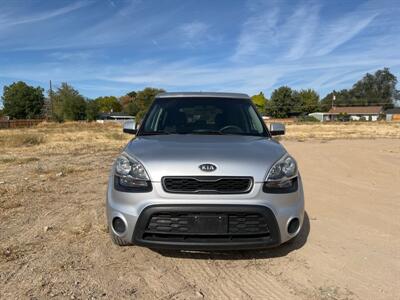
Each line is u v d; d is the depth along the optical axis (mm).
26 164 11000
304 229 5082
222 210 3488
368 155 13125
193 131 4730
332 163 11188
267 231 3592
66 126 52562
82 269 3754
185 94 5465
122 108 140375
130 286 3459
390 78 138375
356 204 6438
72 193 6984
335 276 3709
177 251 4234
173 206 3494
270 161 3740
